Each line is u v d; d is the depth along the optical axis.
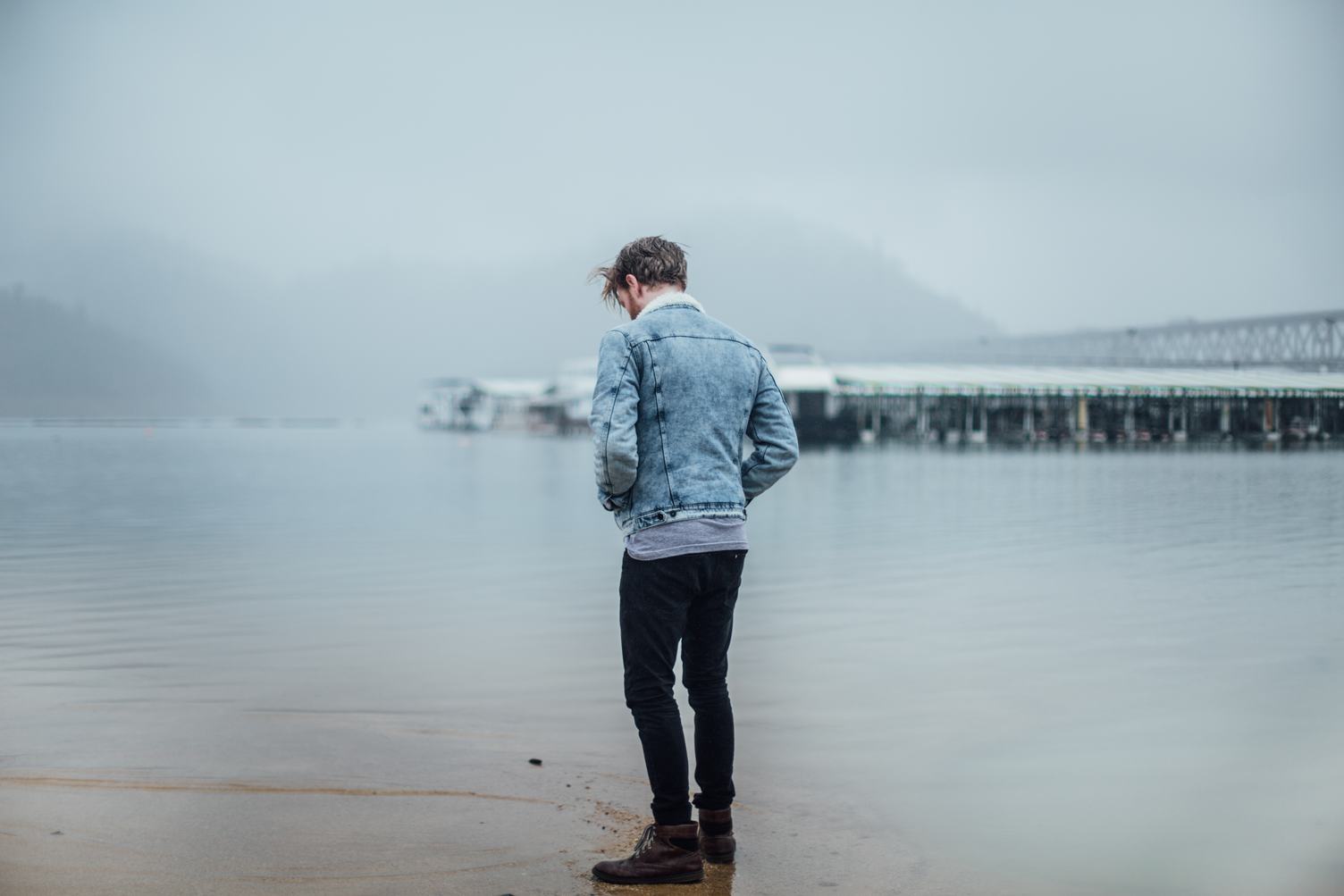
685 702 4.39
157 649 5.45
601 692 4.53
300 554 9.80
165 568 8.83
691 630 2.83
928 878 2.58
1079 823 2.96
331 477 24.64
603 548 10.25
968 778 3.35
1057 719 4.03
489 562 9.15
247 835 2.84
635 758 3.61
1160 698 4.35
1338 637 5.60
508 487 20.92
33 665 5.11
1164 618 6.21
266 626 6.13
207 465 30.47
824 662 5.08
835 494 17.73
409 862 2.66
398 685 4.66
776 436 2.88
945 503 15.64
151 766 3.48
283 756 3.60
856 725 3.97
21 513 14.77
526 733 3.90
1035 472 24.31
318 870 2.60
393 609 6.71
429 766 3.49
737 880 2.59
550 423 86.69
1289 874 2.58
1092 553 9.47
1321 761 3.48
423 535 11.53
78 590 7.58
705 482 2.75
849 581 7.86
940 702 4.30
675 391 2.76
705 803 2.72
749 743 3.75
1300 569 8.27
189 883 2.50
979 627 5.97
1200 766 3.46
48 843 2.76
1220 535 10.84
